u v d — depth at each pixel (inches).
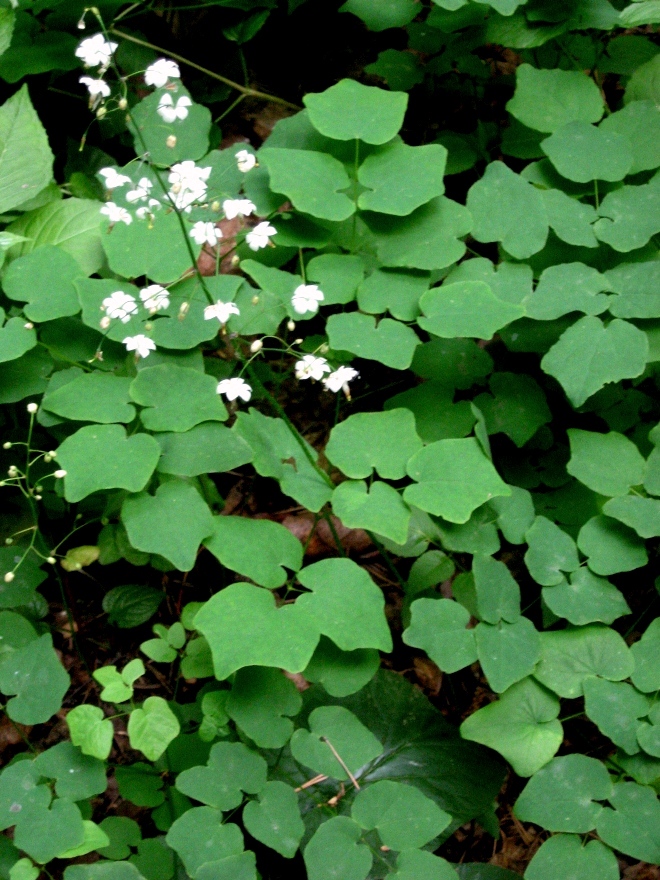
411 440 15.2
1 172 16.5
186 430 14.7
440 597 16.0
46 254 15.8
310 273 16.2
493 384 16.5
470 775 15.0
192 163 14.4
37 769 13.6
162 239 16.0
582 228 16.2
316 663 14.2
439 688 16.8
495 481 14.6
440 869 12.8
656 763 13.9
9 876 13.2
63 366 15.8
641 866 15.5
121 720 16.6
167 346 15.4
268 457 15.0
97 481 14.1
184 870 14.0
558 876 13.1
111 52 14.3
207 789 13.4
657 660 14.3
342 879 12.7
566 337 15.5
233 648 13.1
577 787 13.6
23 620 14.9
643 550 14.9
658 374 16.9
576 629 14.6
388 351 15.4
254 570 14.1
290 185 16.1
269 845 13.0
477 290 15.6
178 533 14.1
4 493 16.8
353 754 13.6
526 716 14.2
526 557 14.8
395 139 16.8
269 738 13.7
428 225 16.3
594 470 15.3
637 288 15.7
